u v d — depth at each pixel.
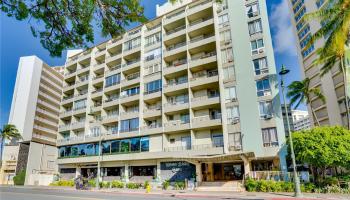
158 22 39.69
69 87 47.44
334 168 23.36
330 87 40.94
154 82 35.00
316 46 45.97
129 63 41.12
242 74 28.41
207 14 34.50
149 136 33.31
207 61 30.92
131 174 33.91
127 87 38.31
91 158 37.59
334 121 39.59
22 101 63.66
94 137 38.81
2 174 53.16
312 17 22.73
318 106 45.53
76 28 5.76
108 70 42.53
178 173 29.88
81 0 5.51
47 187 33.53
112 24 5.92
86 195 19.50
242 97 27.62
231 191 21.89
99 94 41.41
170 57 35.03
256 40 28.91
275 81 26.55
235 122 27.19
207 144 29.23
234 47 29.88
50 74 71.69
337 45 21.11
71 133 43.16
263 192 19.98
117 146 36.00
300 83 34.34
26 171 41.34
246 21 30.23
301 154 19.61
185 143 31.22
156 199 16.27
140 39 39.72
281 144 24.25
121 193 22.89
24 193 21.59
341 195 16.55
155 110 33.47
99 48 46.56
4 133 51.78
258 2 30.19
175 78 34.78
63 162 40.94
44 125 67.38
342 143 18.62
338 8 21.31
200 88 31.69
